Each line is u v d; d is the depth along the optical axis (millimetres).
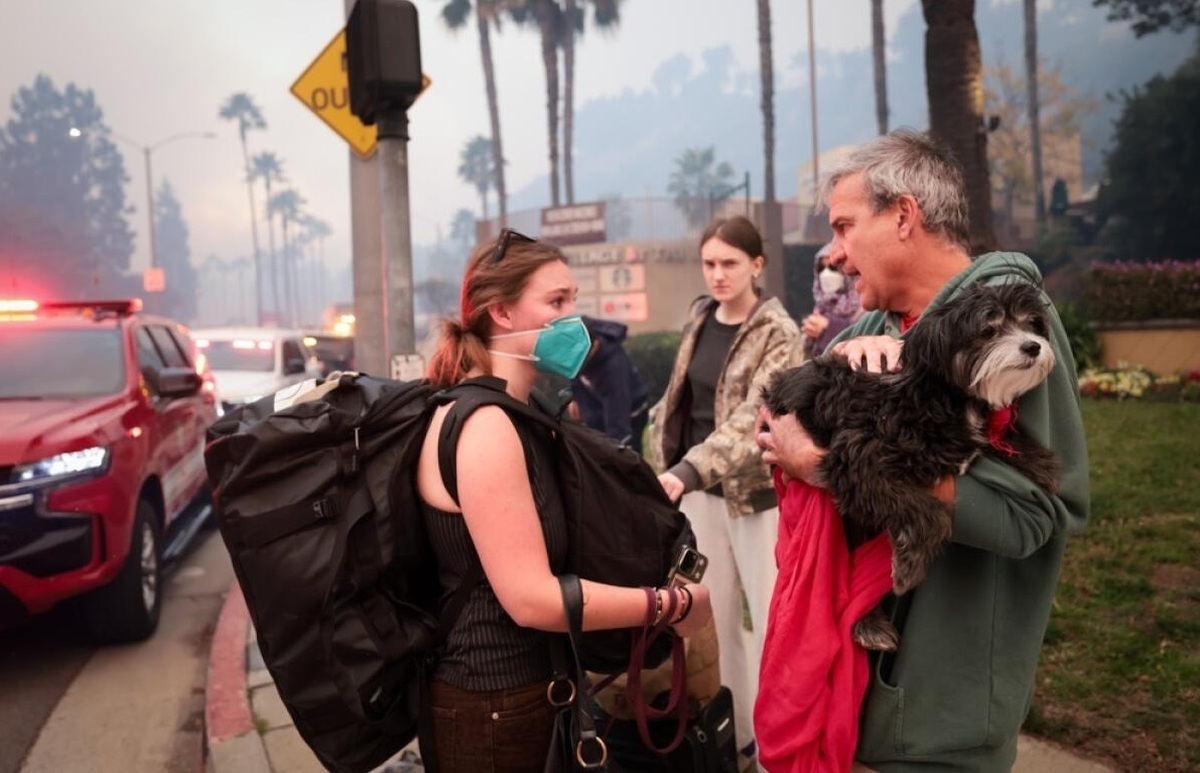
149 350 6777
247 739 3789
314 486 1818
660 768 2510
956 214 1792
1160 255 27312
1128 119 27516
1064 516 1564
